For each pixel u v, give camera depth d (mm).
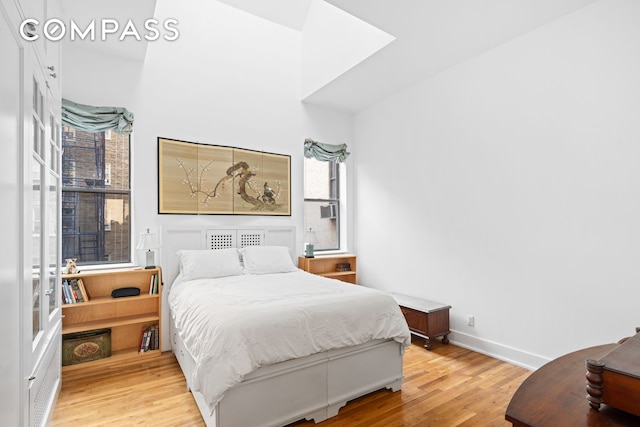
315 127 4926
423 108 4070
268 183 4480
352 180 5238
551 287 2869
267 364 1991
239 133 4289
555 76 2867
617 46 2520
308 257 4590
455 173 3678
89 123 3328
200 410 2242
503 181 3229
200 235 3865
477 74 3479
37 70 1704
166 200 3748
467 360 3191
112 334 3406
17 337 1334
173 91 3859
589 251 2646
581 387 979
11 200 1277
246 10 4410
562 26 2828
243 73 4359
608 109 2561
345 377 2352
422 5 2717
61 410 2311
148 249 3391
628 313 2449
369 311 2490
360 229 5078
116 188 3621
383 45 3314
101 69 3465
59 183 2430
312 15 4539
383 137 4680
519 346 3076
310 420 2211
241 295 2629
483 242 3391
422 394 2541
